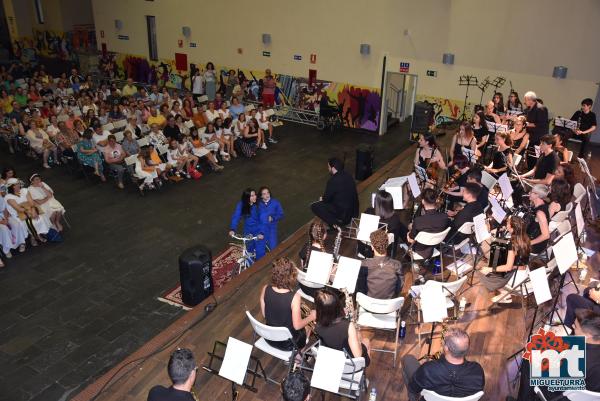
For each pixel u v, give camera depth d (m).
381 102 15.66
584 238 6.79
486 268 5.57
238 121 13.70
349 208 7.43
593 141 13.73
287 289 4.20
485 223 5.65
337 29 15.70
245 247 7.39
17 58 23.50
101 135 11.93
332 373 3.63
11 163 12.46
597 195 8.66
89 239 9.05
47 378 5.87
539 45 13.10
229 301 6.07
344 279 4.71
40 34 23.97
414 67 14.90
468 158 7.87
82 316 6.98
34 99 15.13
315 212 7.62
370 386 4.69
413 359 4.18
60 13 23.09
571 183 7.01
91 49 22.55
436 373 3.47
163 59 19.64
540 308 5.70
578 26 12.52
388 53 15.12
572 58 12.82
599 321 3.59
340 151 14.28
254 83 17.78
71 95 15.26
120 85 20.45
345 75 16.05
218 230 9.53
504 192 6.82
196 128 13.98
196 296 7.13
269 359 5.10
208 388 4.73
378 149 14.54
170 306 7.23
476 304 5.83
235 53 17.84
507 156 8.70
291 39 16.58
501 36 13.47
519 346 5.16
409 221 7.76
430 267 6.43
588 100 10.77
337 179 7.39
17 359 6.14
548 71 13.20
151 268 8.20
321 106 16.23
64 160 11.94
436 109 15.05
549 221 6.22
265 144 14.35
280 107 17.42
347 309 4.79
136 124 12.96
